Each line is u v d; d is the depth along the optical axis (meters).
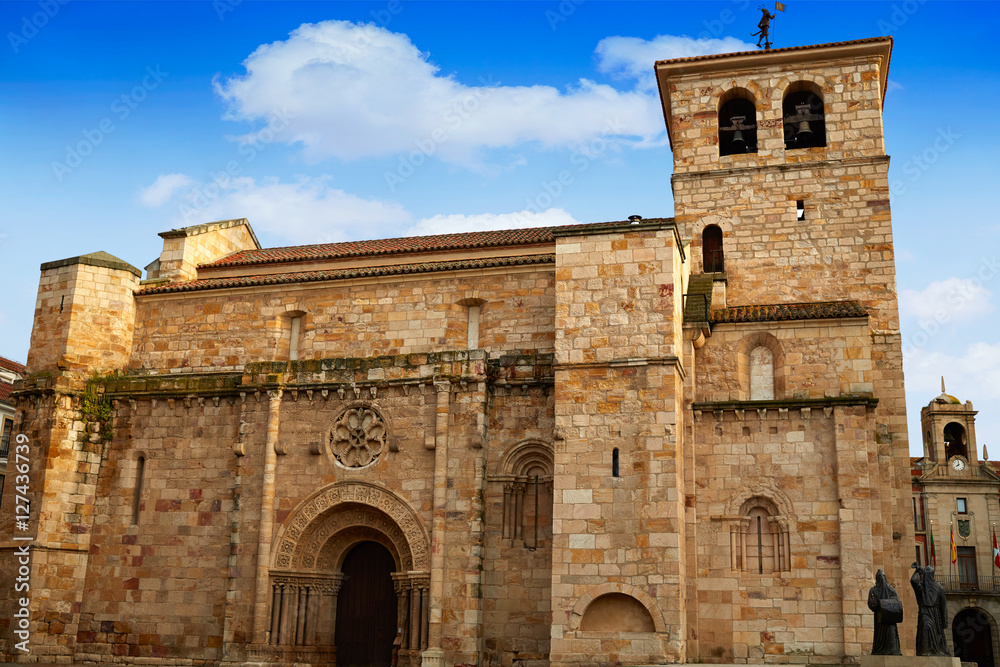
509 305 37.91
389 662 34.75
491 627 32.84
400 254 42.34
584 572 31.12
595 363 32.91
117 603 37.16
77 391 39.28
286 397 36.44
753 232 40.66
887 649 27.08
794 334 35.97
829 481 33.69
